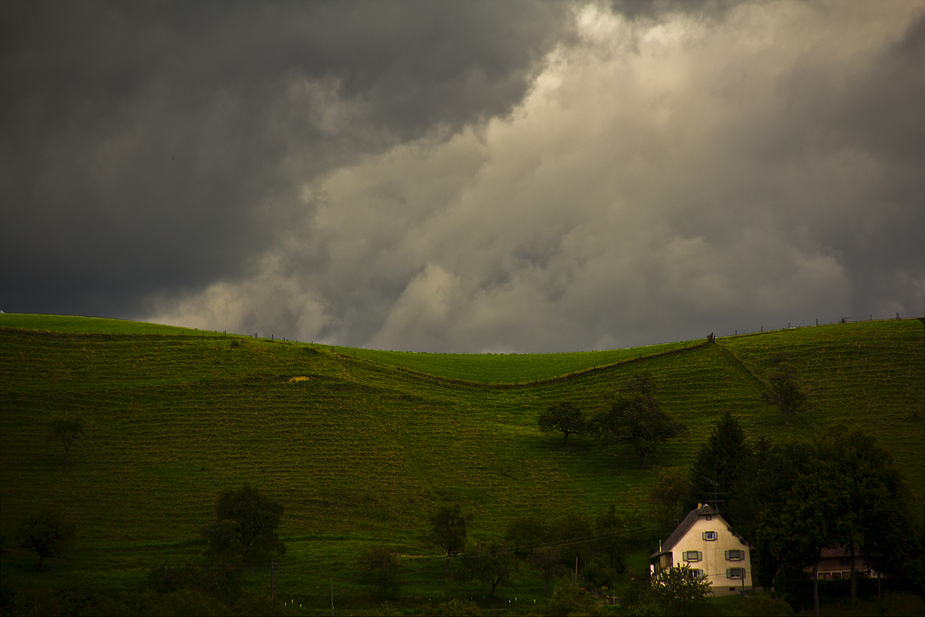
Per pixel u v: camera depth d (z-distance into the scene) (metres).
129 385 147.25
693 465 106.38
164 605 70.75
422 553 101.81
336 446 134.25
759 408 141.62
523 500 120.00
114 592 80.38
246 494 97.94
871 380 141.12
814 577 75.12
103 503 108.75
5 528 98.25
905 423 124.06
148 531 102.31
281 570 93.31
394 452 134.75
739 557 84.94
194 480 118.44
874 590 77.38
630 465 131.38
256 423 139.25
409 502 118.00
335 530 107.50
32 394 137.62
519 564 98.12
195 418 138.50
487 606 85.12
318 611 81.94
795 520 76.38
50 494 109.56
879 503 74.25
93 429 130.38
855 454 79.69
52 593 75.38
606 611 67.69
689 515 91.44
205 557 94.94
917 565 73.19
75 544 96.81
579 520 101.00
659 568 85.12
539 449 140.25
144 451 125.88
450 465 132.12
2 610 70.12
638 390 149.12
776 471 83.38
